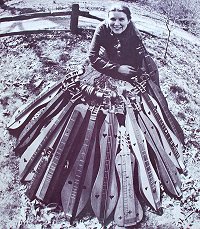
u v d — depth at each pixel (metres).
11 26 3.23
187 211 2.18
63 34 3.18
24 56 2.95
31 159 2.23
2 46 3.03
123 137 2.21
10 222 2.03
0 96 2.63
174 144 2.40
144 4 3.80
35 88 2.70
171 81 2.89
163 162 2.29
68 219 2.06
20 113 2.48
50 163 2.15
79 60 2.94
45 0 3.68
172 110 2.70
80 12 3.18
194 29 3.60
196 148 2.54
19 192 2.16
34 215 2.06
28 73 2.81
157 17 3.62
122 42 2.47
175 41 3.36
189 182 2.33
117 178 2.14
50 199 2.12
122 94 2.36
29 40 3.09
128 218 2.07
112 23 2.42
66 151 2.14
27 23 3.29
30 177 2.21
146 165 2.20
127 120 2.26
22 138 2.36
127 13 2.42
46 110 2.36
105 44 2.50
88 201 2.12
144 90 2.40
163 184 2.26
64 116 2.26
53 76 2.79
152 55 3.09
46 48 3.03
